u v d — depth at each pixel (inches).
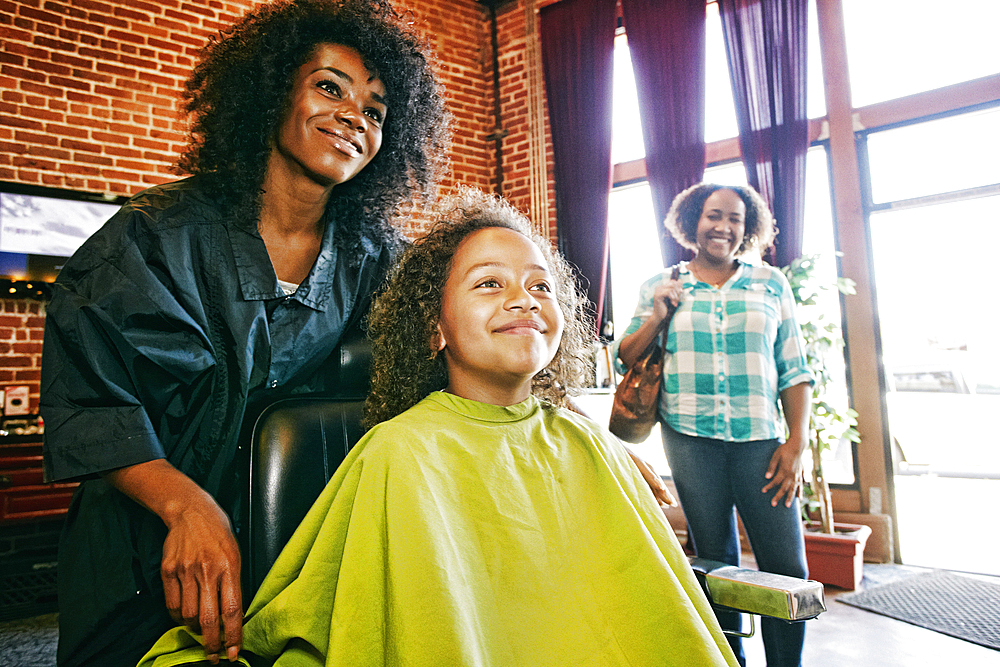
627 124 186.7
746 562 146.3
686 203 85.4
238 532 37.9
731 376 76.7
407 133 51.1
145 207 39.3
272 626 28.5
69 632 37.6
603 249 177.6
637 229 184.7
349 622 27.8
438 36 197.6
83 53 144.7
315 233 46.8
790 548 73.9
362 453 31.3
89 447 32.8
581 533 33.9
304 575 28.8
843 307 150.6
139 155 149.7
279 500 35.6
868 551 144.3
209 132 43.9
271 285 41.9
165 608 38.2
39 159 138.9
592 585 32.8
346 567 28.7
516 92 201.2
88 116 144.6
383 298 40.4
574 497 34.7
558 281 43.3
